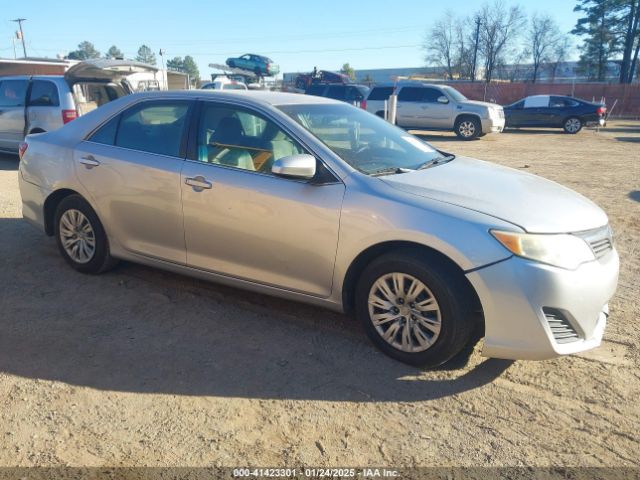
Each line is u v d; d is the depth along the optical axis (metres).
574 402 3.05
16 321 3.90
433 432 2.78
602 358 3.53
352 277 3.53
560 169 11.80
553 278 2.96
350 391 3.13
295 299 3.75
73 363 3.36
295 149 3.68
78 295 4.36
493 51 65.00
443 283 3.12
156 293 4.42
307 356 3.50
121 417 2.85
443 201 3.25
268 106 3.89
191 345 3.61
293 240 3.57
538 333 2.99
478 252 3.01
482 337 3.46
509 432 2.79
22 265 4.99
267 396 3.07
